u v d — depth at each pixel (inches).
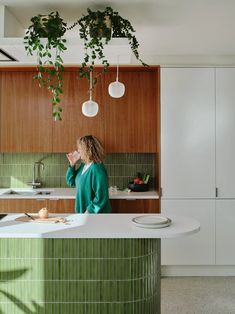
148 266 86.5
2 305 85.1
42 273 84.6
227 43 134.3
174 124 151.2
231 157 151.4
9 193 164.2
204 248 150.9
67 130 159.8
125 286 84.6
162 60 150.7
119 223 90.9
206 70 151.5
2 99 159.9
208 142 151.5
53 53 107.6
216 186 151.0
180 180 151.1
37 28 96.8
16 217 99.1
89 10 98.3
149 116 159.2
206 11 103.1
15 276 84.8
